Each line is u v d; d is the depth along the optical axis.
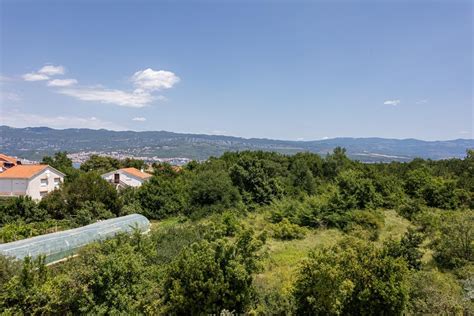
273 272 15.43
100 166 66.31
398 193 31.05
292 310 10.78
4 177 42.75
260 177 33.22
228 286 10.81
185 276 11.15
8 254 14.67
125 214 31.44
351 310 10.42
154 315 10.91
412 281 11.84
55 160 65.19
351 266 10.59
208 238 12.94
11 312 9.95
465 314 10.48
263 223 25.77
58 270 13.94
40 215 28.55
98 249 12.38
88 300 10.52
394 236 21.73
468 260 15.55
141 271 11.84
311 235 23.17
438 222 21.42
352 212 25.34
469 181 31.88
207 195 31.30
